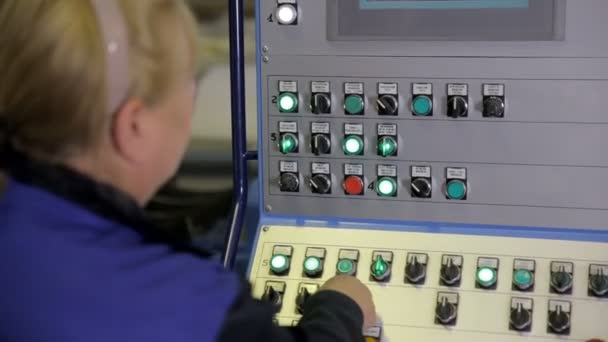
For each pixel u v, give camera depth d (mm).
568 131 1885
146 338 1070
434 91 1920
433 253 1949
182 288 1112
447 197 1960
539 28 1850
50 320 1062
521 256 1912
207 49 3609
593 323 1817
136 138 1164
